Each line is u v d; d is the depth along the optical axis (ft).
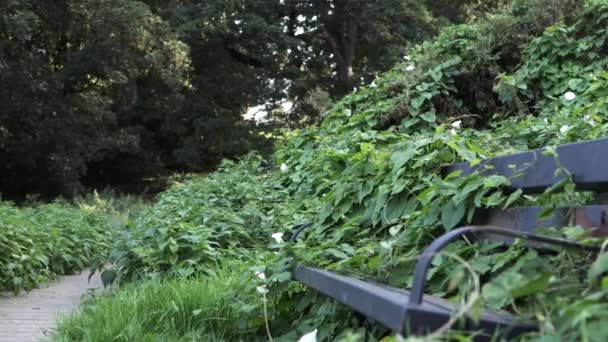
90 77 77.30
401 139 22.86
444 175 11.99
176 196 29.60
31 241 26.73
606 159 7.36
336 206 13.65
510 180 9.58
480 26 29.60
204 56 90.58
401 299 6.84
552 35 27.07
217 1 84.79
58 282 27.68
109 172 98.48
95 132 81.05
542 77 27.17
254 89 92.12
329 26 98.48
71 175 80.69
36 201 76.38
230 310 13.48
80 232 34.88
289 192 26.55
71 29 72.74
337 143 24.63
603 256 5.80
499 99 27.78
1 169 83.30
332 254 11.70
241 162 33.17
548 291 6.25
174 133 95.76
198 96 91.91
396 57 86.12
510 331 6.23
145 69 76.02
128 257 20.33
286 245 12.45
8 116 73.56
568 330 5.52
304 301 12.23
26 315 18.80
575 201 8.82
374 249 10.97
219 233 21.83
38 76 72.33
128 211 62.03
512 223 9.34
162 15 89.40
